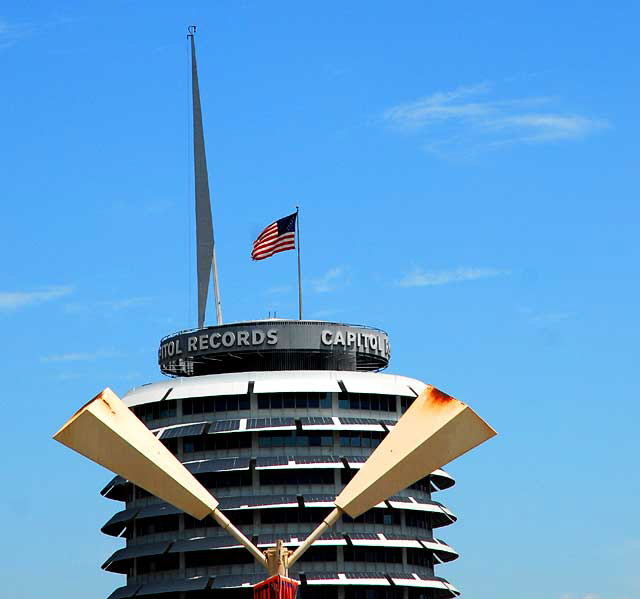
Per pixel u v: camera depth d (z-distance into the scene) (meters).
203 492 107.56
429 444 105.56
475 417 104.44
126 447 103.00
